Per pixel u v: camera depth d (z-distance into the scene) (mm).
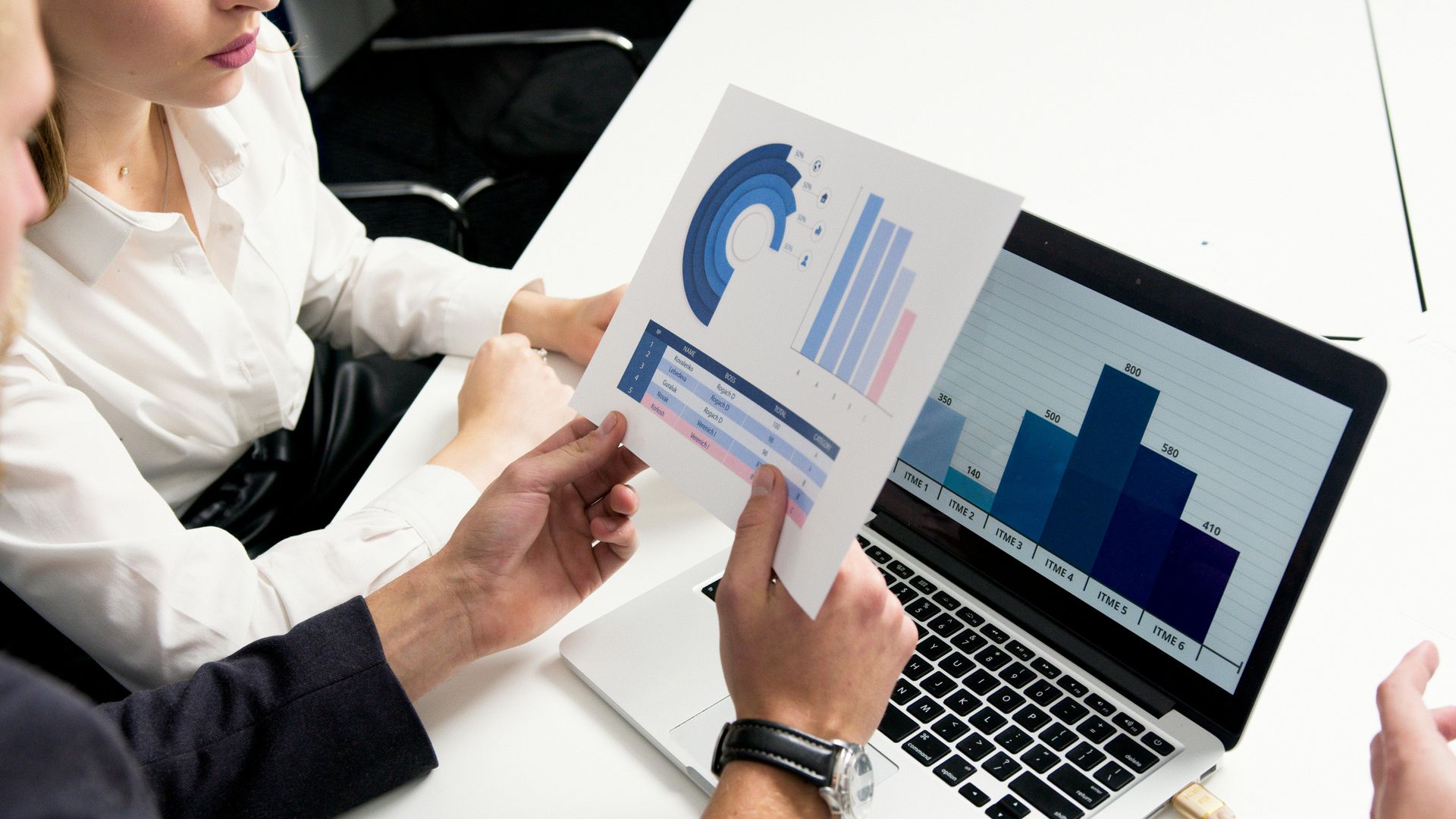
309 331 1231
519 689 728
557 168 1782
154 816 396
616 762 679
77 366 879
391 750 656
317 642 673
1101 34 1531
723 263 678
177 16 745
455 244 1655
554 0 2520
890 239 596
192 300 939
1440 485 873
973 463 789
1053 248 745
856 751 573
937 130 1348
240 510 1084
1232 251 1145
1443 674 728
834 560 572
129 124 906
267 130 1104
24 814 327
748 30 1561
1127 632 711
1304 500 642
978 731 677
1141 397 710
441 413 982
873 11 1599
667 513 870
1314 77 1423
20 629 887
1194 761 658
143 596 735
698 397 677
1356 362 617
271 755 643
